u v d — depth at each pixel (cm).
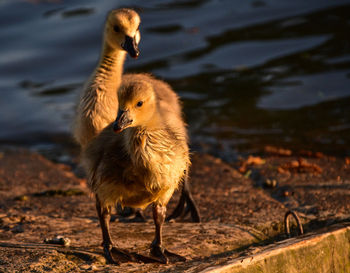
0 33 2302
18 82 2025
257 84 1927
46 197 1184
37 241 876
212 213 1061
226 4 2631
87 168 827
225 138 1599
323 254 830
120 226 980
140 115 755
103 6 2556
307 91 1855
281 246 797
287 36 2256
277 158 1436
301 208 1077
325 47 2145
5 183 1293
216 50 2175
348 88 1850
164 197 816
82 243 869
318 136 1579
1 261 757
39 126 1775
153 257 804
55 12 2497
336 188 1184
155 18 2472
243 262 745
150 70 2038
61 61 2128
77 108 1002
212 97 1858
